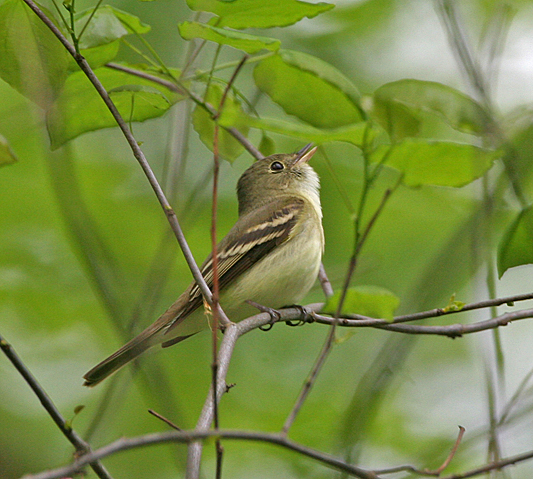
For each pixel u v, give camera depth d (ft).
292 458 39.40
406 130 21.11
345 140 20.21
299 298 33.27
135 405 41.55
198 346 44.09
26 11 23.18
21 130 36.32
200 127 30.12
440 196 46.06
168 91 26.86
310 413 41.75
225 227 45.37
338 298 21.58
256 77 26.84
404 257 45.39
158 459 41.70
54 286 43.29
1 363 42.73
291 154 38.70
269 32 45.06
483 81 31.60
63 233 44.50
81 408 20.27
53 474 15.19
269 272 32.37
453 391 43.91
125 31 24.08
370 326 26.27
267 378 43.37
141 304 35.50
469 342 45.91
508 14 32.68
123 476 41.34
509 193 33.96
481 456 34.01
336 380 43.47
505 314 25.30
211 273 32.37
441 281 37.93
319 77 25.21
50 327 43.29
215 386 18.25
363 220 45.91
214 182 20.51
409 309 37.55
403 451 39.65
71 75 25.36
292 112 26.78
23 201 44.75
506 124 28.94
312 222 33.68
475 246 32.24
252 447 40.22
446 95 21.01
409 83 20.99
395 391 42.14
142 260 44.78
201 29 21.77
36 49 23.61
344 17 45.42
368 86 45.21
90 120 26.53
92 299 43.32
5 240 43.80
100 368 30.17
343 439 32.73
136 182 46.80
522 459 19.97
